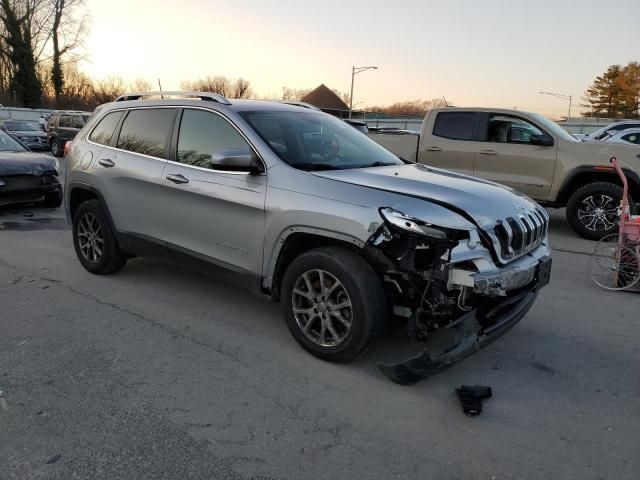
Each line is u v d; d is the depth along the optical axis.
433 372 3.27
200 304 4.92
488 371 3.77
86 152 5.57
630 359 4.00
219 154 3.96
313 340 3.82
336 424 3.08
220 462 2.73
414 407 3.28
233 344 4.10
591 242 8.16
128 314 4.66
